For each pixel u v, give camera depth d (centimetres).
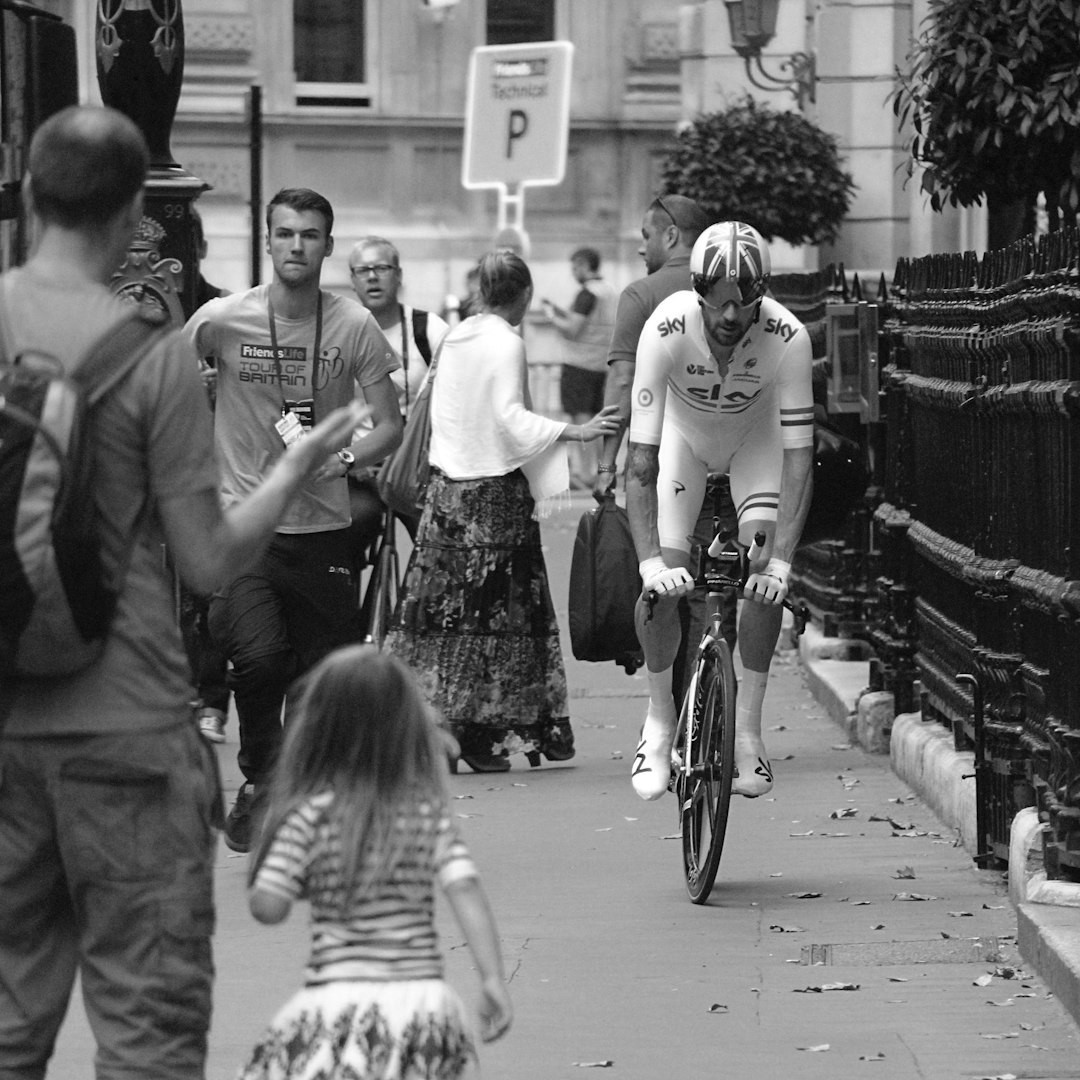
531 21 7906
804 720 3041
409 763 1103
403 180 7844
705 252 2014
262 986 1716
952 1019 1593
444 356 2723
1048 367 1855
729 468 2194
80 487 1062
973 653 2100
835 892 2019
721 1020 1606
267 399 2105
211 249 7612
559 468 2689
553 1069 1488
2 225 2480
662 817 2417
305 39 7775
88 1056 1534
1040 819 1867
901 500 2689
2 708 1091
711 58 5394
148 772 1097
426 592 2709
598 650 2536
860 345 2902
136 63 2448
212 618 2148
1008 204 2888
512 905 1989
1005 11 2645
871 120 4631
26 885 1119
